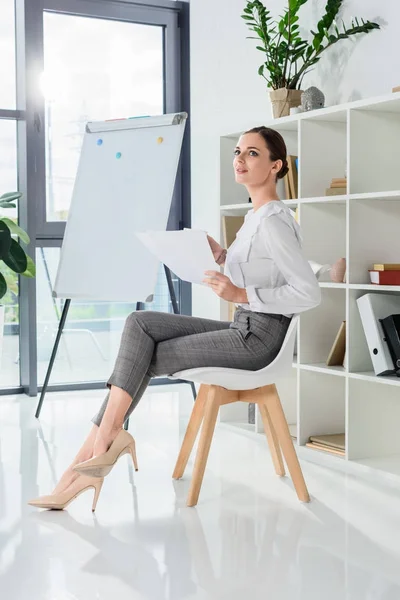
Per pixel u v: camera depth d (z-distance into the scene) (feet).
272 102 12.94
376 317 10.80
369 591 6.93
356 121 10.99
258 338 9.29
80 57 16.90
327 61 12.76
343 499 9.63
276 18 13.99
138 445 12.15
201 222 16.79
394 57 11.43
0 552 7.84
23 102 16.17
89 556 7.75
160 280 17.81
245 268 9.37
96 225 14.17
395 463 10.93
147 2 17.25
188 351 9.32
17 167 16.55
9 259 14.53
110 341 17.39
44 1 16.26
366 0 11.89
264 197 9.57
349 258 11.01
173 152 13.78
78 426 13.61
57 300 16.84
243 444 12.37
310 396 12.02
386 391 11.33
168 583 7.11
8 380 16.74
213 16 15.96
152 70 17.65
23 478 10.43
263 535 8.34
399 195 10.17
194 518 8.87
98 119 17.12
